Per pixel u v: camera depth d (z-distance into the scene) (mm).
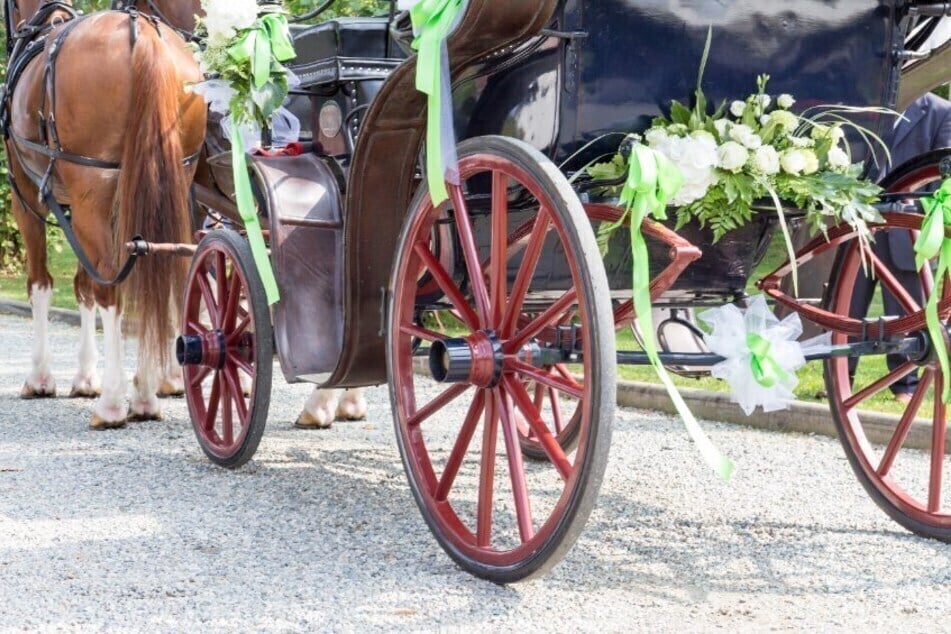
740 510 5328
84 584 4152
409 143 4699
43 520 5004
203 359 6027
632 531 4957
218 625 3760
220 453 6023
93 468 6027
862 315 6211
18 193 8117
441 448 6727
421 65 4051
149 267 6414
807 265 5340
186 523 4980
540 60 4164
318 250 5430
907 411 4945
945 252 4324
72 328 13555
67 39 6832
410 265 4539
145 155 6496
